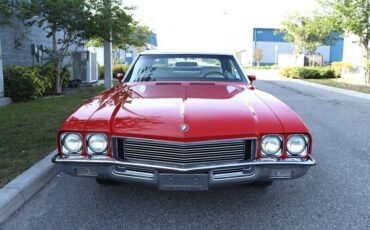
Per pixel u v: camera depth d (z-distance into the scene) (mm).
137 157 3289
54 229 3348
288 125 3328
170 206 3807
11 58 12891
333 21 18750
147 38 24938
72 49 17938
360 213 3693
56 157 3393
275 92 14984
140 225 3426
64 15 11516
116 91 4379
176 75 5020
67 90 13828
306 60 30828
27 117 7711
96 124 3354
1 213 3449
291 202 3932
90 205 3832
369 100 12555
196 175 3199
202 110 3486
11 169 4465
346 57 27438
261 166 3268
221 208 3771
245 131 3250
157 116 3383
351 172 4902
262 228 3385
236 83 4793
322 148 6098
